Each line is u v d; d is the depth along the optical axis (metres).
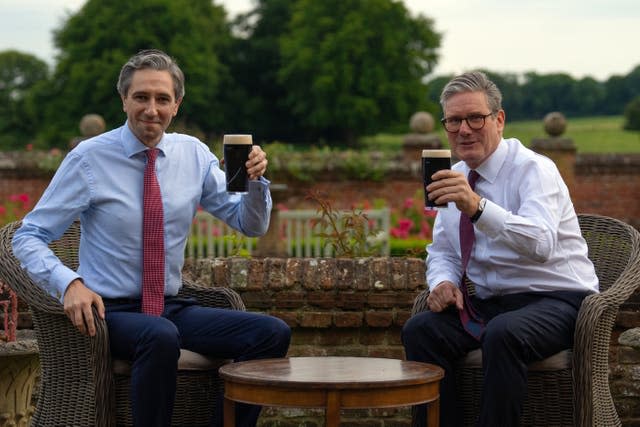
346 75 58.28
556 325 4.19
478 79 4.46
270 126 64.38
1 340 4.98
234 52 65.25
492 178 4.51
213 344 4.34
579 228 4.58
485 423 4.07
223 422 4.22
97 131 18.56
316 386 3.57
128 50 55.53
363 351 5.76
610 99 68.38
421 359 4.37
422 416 4.39
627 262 4.60
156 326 4.04
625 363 5.82
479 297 4.59
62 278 4.05
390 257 5.93
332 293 5.71
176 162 4.43
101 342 4.02
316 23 60.06
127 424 4.14
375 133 59.38
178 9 57.69
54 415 4.20
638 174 20.47
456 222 4.61
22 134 60.88
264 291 5.73
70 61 55.94
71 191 4.28
